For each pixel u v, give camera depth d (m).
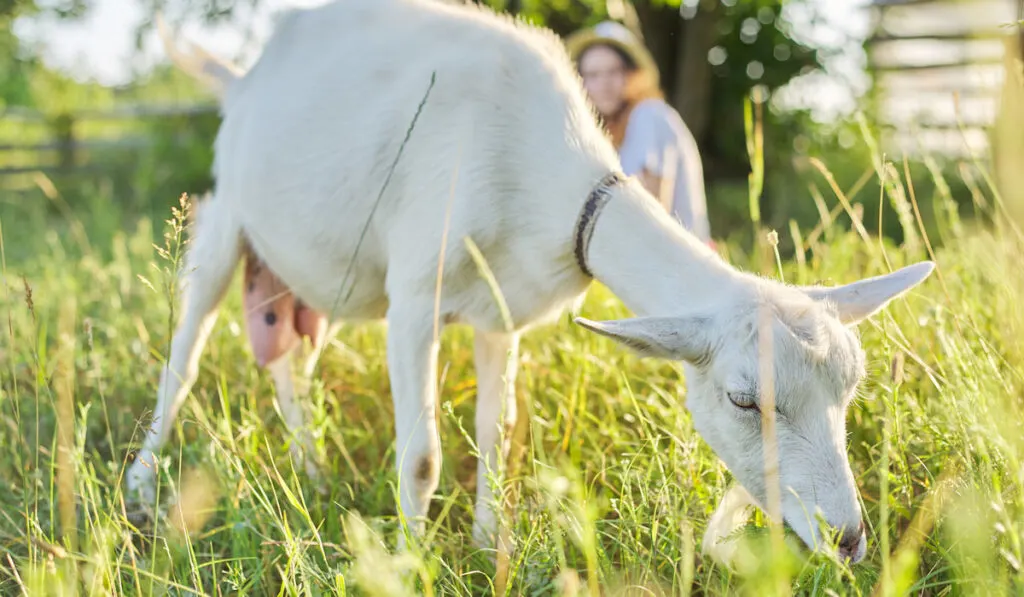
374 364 4.15
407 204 3.08
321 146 3.30
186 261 3.78
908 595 2.29
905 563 1.87
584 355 3.59
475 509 3.19
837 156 11.02
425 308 3.03
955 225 3.51
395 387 3.07
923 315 3.35
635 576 2.47
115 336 4.40
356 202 3.22
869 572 2.37
